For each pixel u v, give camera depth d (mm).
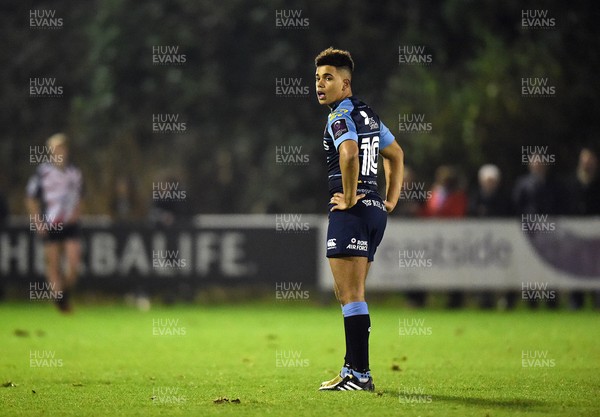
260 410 23781
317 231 68750
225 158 104375
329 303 69562
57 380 30344
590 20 85188
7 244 70000
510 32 92250
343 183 25828
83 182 78500
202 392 27312
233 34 103250
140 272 69562
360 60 100125
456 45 95688
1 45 108438
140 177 86688
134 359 36719
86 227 69750
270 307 70875
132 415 23359
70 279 61188
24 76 108000
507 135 82000
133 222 69562
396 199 28047
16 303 73125
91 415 23406
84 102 104938
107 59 102875
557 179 68438
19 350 40062
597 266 65688
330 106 27328
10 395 26969
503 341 43219
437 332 48250
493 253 66062
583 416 22797
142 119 103062
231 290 78000
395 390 27266
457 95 84688
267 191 100312
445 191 68750
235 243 69188
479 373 31609
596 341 42969
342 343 43312
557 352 38312
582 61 83750
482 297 67625
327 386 27234
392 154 28109
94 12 110375
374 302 75375
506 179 82000
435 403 24766
